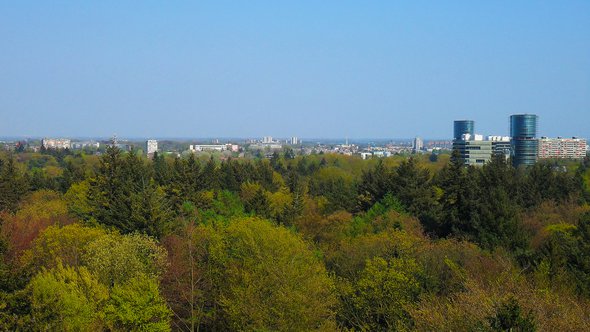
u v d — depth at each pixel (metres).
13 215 59.22
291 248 35.06
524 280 27.77
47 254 37.72
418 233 51.72
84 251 37.81
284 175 128.62
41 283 27.44
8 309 24.52
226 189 87.44
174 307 37.81
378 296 31.84
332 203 76.00
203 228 44.94
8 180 70.94
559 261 34.47
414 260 34.62
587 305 25.81
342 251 41.34
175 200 66.50
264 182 96.25
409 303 29.39
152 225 48.62
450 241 43.47
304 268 32.12
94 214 56.59
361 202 74.94
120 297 29.92
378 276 32.06
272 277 30.83
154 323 30.56
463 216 53.97
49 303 25.81
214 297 36.06
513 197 65.38
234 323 31.67
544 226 54.19
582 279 31.61
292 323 29.14
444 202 63.66
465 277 31.08
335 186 91.81
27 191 76.19
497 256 36.22
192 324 34.44
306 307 29.77
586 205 60.53
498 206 49.12
